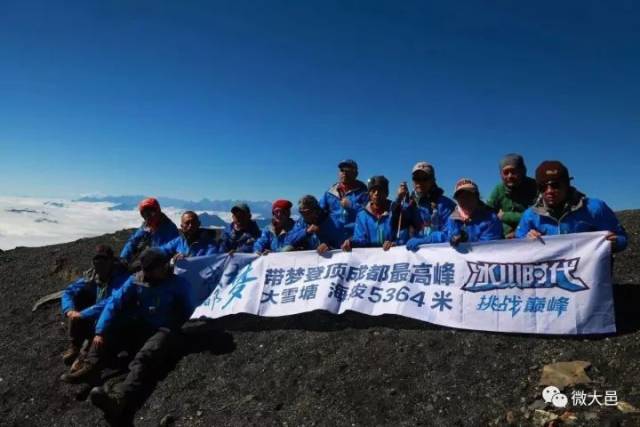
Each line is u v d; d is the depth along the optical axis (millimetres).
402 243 7629
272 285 8062
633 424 4539
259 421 5688
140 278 7277
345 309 7383
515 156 7543
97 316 7605
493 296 6574
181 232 9180
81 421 6352
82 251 13406
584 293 6129
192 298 7480
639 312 6312
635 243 8781
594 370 5406
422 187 7672
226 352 7129
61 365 7555
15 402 6883
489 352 6035
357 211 8719
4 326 9398
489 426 5008
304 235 8445
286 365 6582
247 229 9242
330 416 5555
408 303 7023
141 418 6184
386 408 5504
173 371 6891
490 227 6961
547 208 6500
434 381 5750
